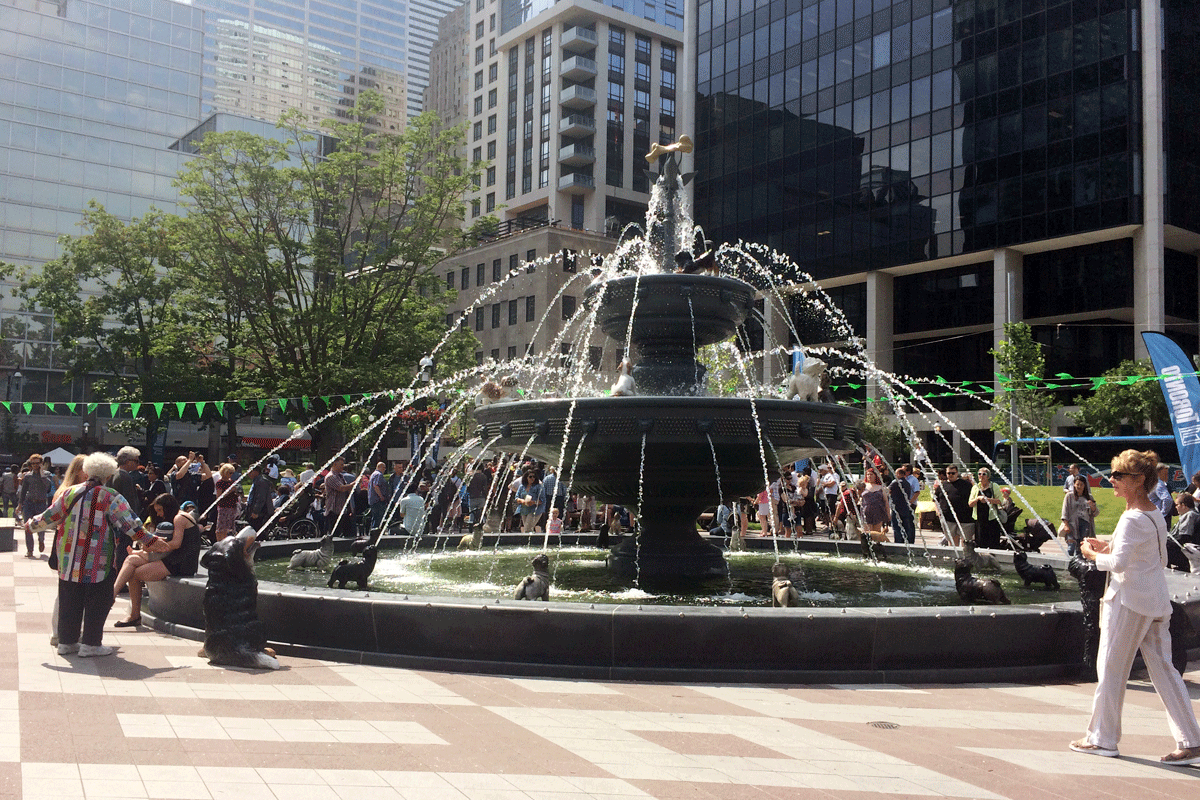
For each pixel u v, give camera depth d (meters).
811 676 6.85
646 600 9.20
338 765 4.51
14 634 8.29
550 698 6.16
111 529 7.35
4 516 29.45
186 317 39.69
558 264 67.62
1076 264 46.84
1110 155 43.62
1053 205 45.44
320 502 19.38
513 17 97.06
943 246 49.44
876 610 7.11
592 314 11.64
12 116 70.50
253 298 35.97
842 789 4.37
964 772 4.70
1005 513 15.14
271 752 4.70
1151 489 5.26
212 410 40.34
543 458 10.84
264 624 7.81
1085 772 4.75
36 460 17.97
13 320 66.81
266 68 188.00
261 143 34.97
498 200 95.69
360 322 36.75
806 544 15.72
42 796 3.89
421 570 11.69
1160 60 43.09
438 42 148.25
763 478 10.34
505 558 13.42
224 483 15.66
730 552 15.34
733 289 10.80
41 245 70.88
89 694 5.92
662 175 12.48
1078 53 44.81
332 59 196.62
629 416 9.40
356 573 9.04
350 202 36.91
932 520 22.81
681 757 4.83
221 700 5.86
